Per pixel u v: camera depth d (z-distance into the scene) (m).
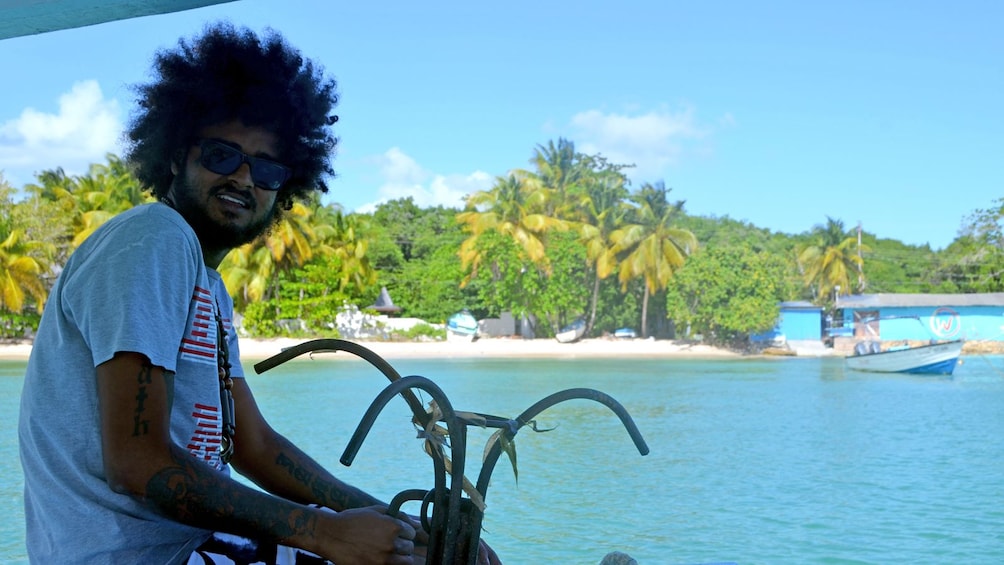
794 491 9.38
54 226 39.78
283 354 1.64
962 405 20.36
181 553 1.56
